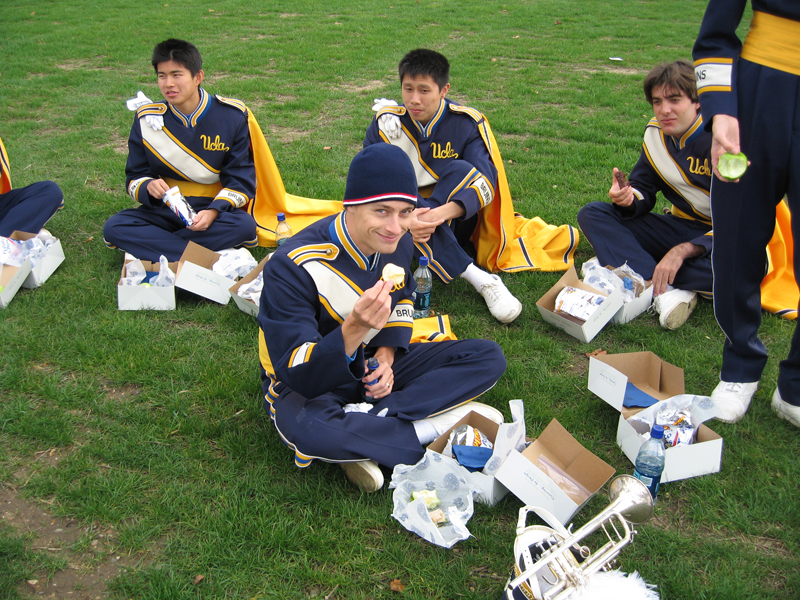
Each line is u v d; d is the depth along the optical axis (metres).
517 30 13.00
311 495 2.66
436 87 4.14
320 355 2.40
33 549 2.44
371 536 2.52
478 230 4.66
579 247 4.88
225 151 4.62
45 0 15.57
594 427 3.09
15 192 4.50
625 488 2.18
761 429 3.05
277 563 2.38
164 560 2.40
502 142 6.93
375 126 4.46
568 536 2.07
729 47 2.61
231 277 4.19
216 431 3.02
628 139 6.95
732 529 2.55
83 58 10.43
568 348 3.75
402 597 2.28
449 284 4.40
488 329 3.93
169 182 4.66
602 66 10.38
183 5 15.11
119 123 7.34
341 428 2.63
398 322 3.02
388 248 2.56
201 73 4.47
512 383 3.40
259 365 3.50
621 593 1.90
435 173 4.47
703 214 4.14
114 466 2.83
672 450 2.67
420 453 2.72
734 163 2.40
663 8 15.66
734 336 3.05
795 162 2.62
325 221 2.82
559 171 6.13
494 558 2.42
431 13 14.41
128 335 3.71
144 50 10.88
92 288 4.15
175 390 3.32
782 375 3.03
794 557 2.42
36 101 8.06
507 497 2.67
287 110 7.91
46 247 4.25
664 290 3.99
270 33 12.34
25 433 2.99
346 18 13.73
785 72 2.56
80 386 3.31
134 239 4.30
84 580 2.33
